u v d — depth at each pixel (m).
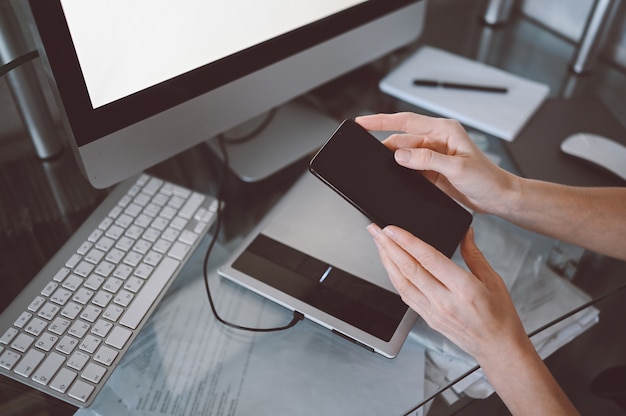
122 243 0.63
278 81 0.72
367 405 0.55
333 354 0.58
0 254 0.64
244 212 0.71
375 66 0.96
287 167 0.77
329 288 0.61
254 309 0.61
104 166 0.59
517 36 1.08
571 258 0.69
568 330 0.64
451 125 0.60
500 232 0.71
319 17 0.72
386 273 0.62
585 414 0.74
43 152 0.76
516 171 0.79
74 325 0.56
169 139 0.64
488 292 0.50
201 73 0.62
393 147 0.63
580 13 1.04
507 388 0.53
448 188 0.66
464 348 0.54
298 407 0.54
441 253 0.51
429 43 1.04
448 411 0.58
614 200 0.64
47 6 0.47
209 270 0.65
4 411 0.51
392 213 0.56
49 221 0.68
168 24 0.56
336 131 0.59
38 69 0.73
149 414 0.53
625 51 1.02
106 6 0.51
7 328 0.55
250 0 0.62
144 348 0.57
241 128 0.81
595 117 0.87
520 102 0.88
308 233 0.66
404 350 0.59
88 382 0.53
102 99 0.55
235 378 0.56
